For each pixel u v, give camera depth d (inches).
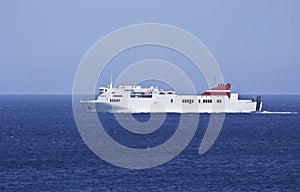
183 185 6284.5
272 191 6067.9
